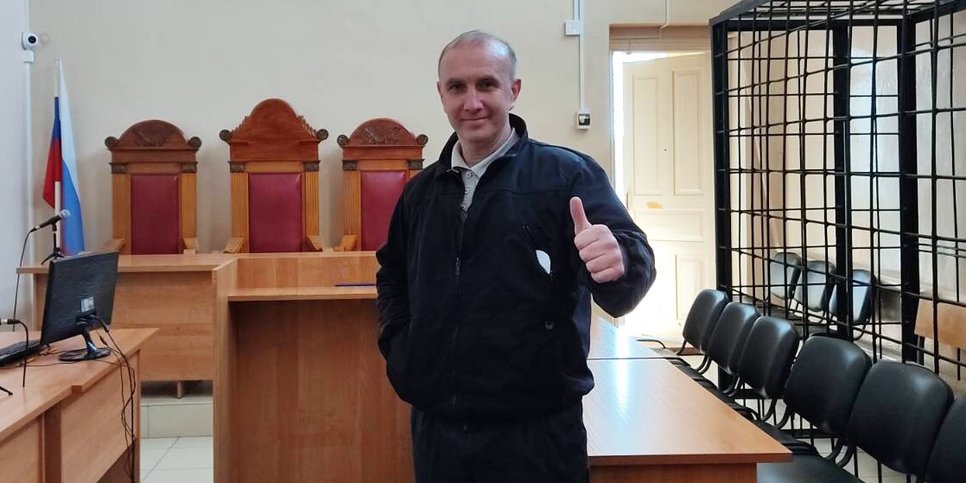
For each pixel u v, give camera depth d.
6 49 4.60
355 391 2.79
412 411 1.59
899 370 2.12
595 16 5.16
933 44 2.91
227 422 2.59
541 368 1.39
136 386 2.50
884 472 3.21
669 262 5.68
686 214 5.59
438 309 1.44
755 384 2.83
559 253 1.41
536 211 1.41
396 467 2.80
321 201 5.04
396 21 5.07
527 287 1.39
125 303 3.73
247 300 2.61
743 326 3.03
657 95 5.67
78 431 2.06
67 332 2.19
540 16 5.14
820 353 2.49
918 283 3.76
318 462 2.78
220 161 4.98
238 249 4.61
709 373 4.82
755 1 3.71
